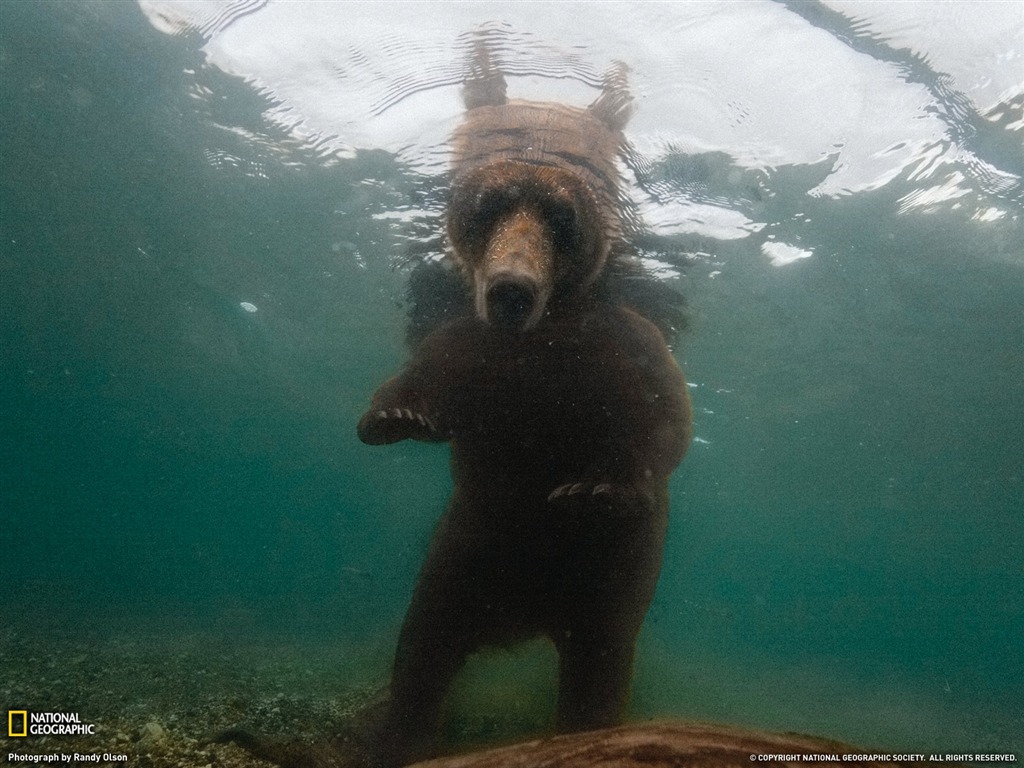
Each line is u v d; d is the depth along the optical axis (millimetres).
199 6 8539
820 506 38281
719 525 53719
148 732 5133
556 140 7012
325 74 8672
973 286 12672
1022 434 21016
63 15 9703
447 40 7363
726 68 7336
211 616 22438
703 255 11266
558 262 4281
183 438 50312
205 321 23344
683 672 16984
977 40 7152
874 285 13086
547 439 4082
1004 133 8367
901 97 7836
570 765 1763
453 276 5160
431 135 8469
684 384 4461
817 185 9469
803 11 6879
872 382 18750
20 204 16953
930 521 36844
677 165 8375
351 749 4516
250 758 4527
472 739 5328
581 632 4266
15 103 12422
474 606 4379
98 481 84000
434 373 4230
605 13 6859
